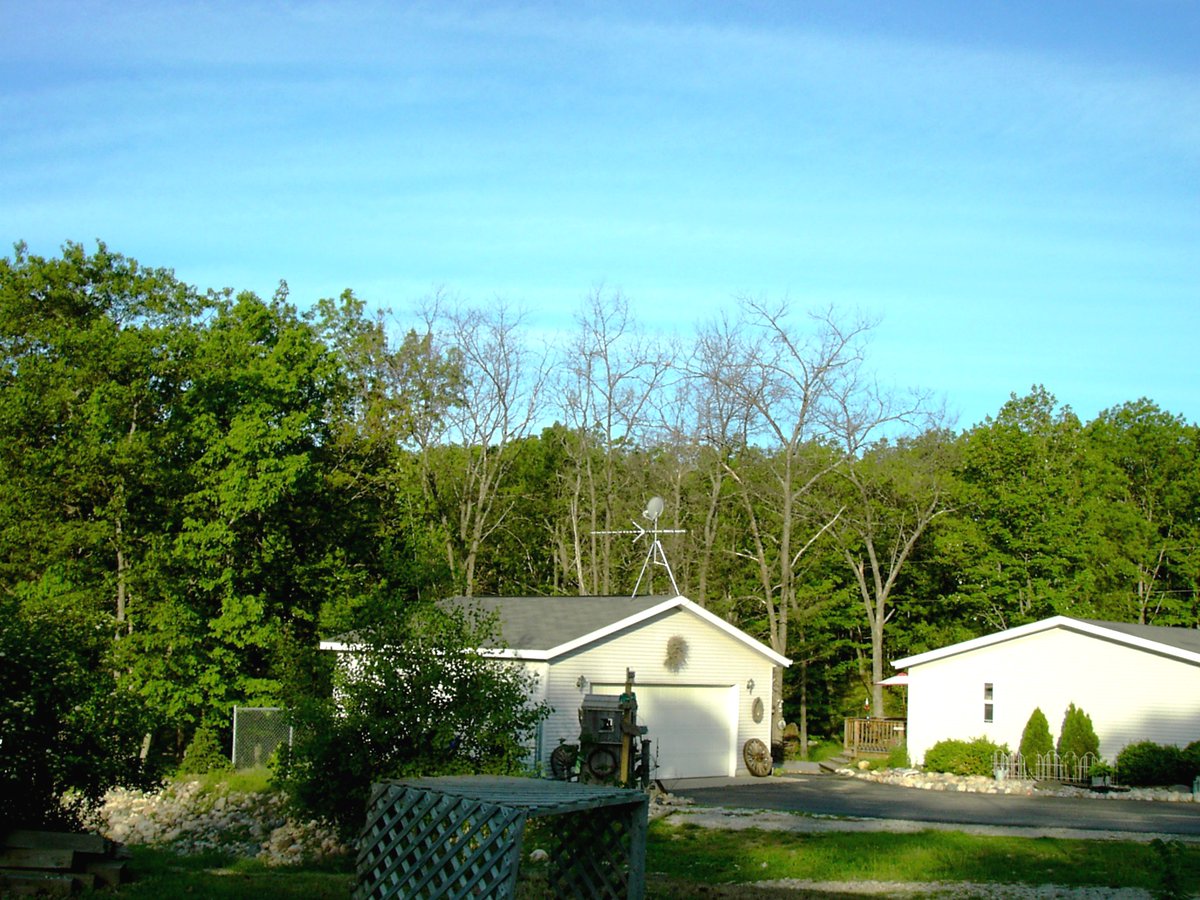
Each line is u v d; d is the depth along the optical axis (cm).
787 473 4212
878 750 3812
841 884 1495
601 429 5009
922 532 4903
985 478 4778
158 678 2997
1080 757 2994
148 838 2077
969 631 4775
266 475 3066
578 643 2616
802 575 4616
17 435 3102
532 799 938
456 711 1627
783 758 3850
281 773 1669
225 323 3497
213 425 3152
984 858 1662
